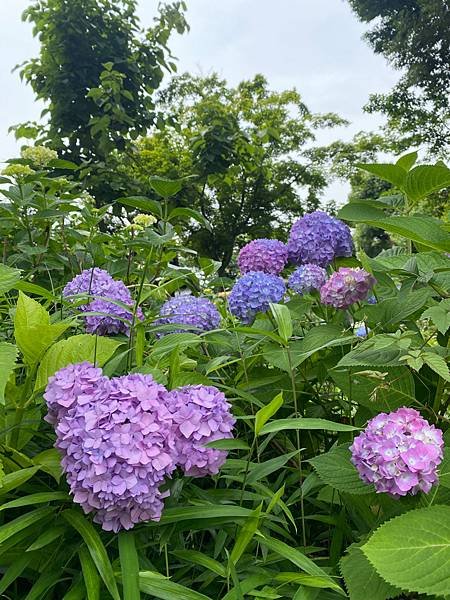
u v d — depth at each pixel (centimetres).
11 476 108
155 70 642
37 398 133
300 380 178
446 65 2059
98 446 102
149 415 108
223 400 123
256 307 188
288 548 108
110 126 598
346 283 168
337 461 125
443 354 137
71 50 596
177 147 1505
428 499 121
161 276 262
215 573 112
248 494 124
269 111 1953
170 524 114
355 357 134
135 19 636
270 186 1944
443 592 90
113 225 440
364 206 183
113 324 178
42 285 277
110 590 94
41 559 114
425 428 111
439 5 1959
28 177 270
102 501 103
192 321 187
